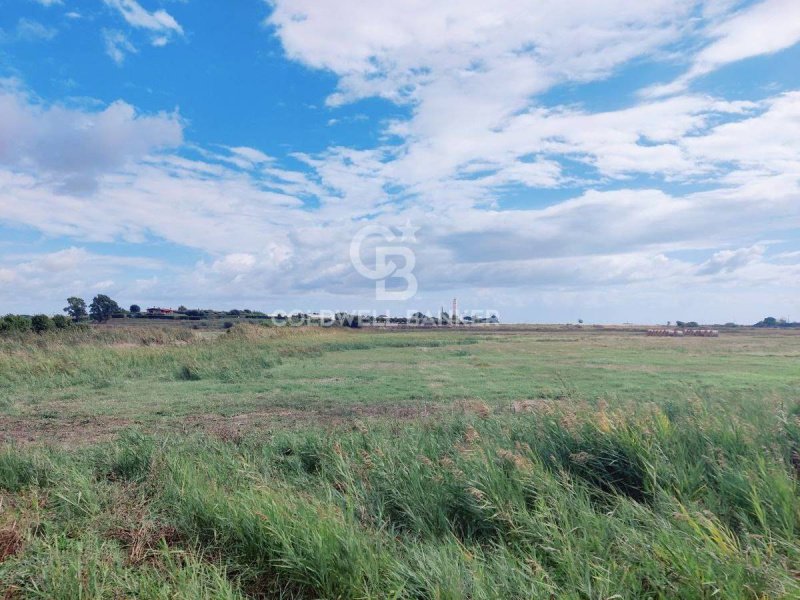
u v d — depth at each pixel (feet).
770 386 40.63
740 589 9.29
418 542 12.98
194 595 10.50
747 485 13.33
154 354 64.13
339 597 10.82
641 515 12.73
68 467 18.97
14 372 51.47
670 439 16.83
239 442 23.54
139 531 14.16
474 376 50.72
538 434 18.90
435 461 17.10
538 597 9.73
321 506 13.66
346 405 35.37
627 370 55.11
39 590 11.21
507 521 12.98
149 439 22.13
